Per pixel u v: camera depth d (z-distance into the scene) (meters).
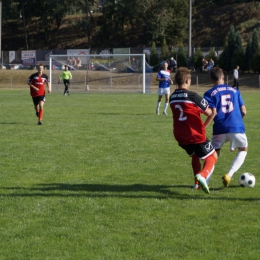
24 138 20.92
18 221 9.91
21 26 121.75
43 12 113.12
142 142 19.84
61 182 13.09
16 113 32.34
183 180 13.27
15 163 15.62
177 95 11.62
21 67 93.69
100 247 8.53
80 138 20.92
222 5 110.88
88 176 13.80
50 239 8.92
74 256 8.16
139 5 101.81
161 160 16.06
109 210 10.59
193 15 108.75
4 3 113.56
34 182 13.09
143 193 11.94
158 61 84.19
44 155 16.98
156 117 29.84
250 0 110.12
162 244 8.65
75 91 62.91
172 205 10.95
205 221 9.85
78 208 10.74
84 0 112.69
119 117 29.77
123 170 14.59
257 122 27.11
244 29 99.50
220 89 12.44
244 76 77.56
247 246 8.53
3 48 116.75
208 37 102.38
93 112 33.28
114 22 109.56
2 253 8.30
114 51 90.62
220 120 12.39
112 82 64.44
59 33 117.81
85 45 112.06
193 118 11.52
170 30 102.12
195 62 81.31
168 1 101.25
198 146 11.60
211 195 11.80
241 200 11.34
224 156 16.80
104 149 18.17
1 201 11.30
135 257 8.09
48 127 24.70
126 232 9.26
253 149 18.16
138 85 63.56
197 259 7.99
